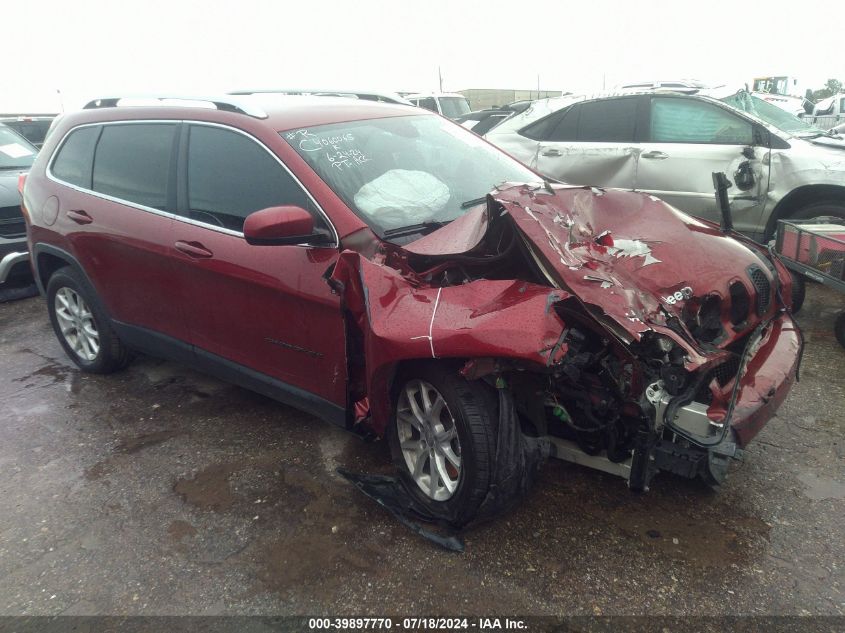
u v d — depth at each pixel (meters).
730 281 2.77
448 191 3.41
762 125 5.77
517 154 7.04
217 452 3.50
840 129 14.70
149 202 3.77
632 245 2.76
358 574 2.55
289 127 3.34
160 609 2.44
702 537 2.66
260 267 3.12
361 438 3.13
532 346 2.20
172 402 4.13
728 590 2.38
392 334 2.50
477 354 2.30
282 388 3.30
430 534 2.71
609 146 6.47
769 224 5.77
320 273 2.88
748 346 2.74
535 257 2.53
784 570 2.46
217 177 3.44
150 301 3.87
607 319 2.31
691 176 6.04
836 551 2.54
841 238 4.30
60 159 4.44
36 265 4.64
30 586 2.59
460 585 2.47
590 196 3.04
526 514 2.85
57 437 3.75
